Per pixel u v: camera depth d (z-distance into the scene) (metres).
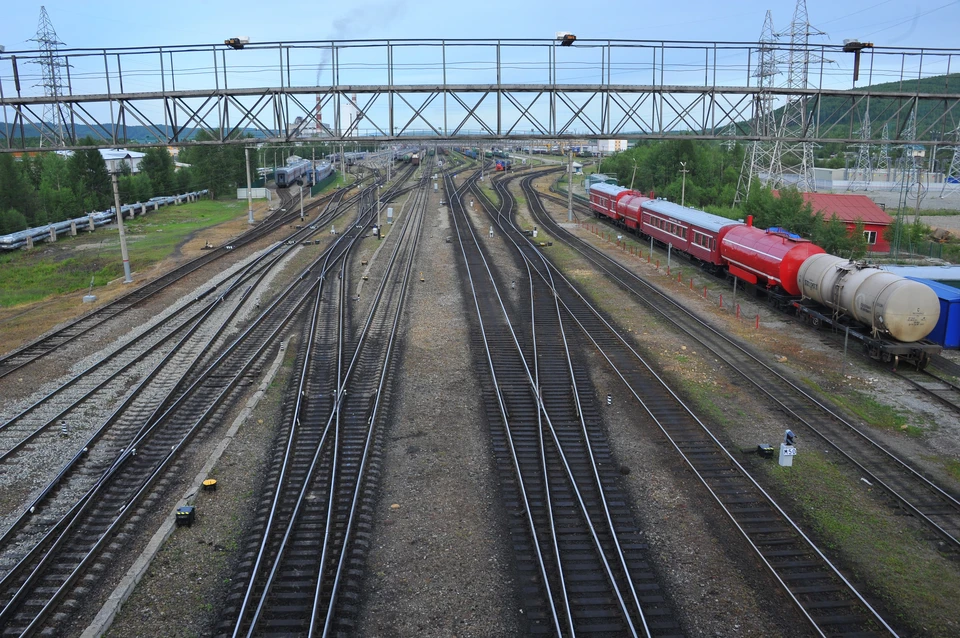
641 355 25.44
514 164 159.88
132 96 26.62
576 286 37.81
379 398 20.67
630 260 46.31
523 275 40.59
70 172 72.44
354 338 27.30
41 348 26.00
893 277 24.78
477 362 24.58
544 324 29.67
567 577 12.54
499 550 13.43
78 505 14.71
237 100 26.55
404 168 145.12
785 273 30.89
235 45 25.83
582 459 17.17
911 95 28.62
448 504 15.06
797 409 20.64
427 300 34.06
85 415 19.66
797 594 12.21
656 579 12.57
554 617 11.27
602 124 27.23
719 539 13.88
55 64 34.41
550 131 27.08
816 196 56.31
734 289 34.81
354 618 11.51
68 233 60.12
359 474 15.91
